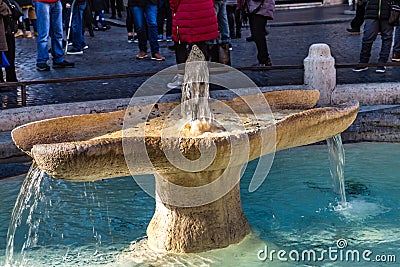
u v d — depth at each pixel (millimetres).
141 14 12156
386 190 5703
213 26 8758
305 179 5957
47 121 4574
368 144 7316
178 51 8906
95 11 17188
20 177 6512
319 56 8367
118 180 6086
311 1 23469
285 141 4254
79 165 3676
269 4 10352
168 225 4516
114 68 11602
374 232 4824
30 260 4574
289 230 4852
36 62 11750
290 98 5258
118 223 5109
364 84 8570
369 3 10086
